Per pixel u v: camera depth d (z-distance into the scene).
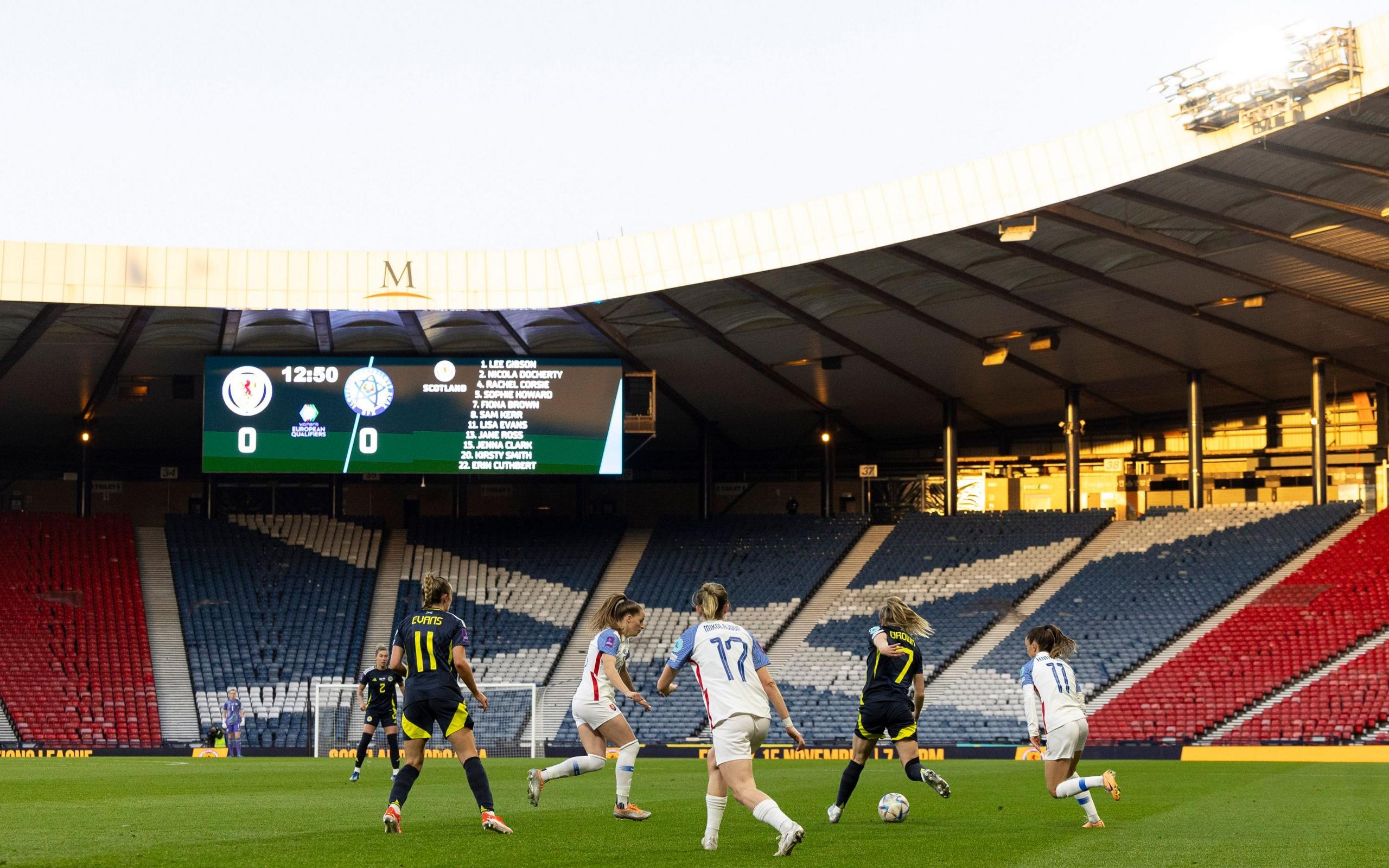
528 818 13.05
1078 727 12.34
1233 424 50.12
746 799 9.45
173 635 45.09
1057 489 53.41
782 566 50.31
